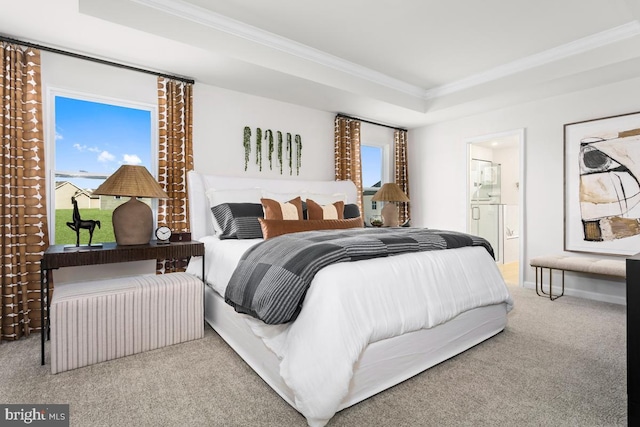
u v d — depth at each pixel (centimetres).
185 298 242
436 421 151
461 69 394
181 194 335
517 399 168
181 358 214
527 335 255
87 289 216
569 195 387
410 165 563
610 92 358
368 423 150
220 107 368
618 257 352
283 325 169
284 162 420
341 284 163
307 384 145
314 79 352
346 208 380
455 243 246
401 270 191
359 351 154
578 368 201
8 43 256
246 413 157
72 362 198
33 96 264
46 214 270
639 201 340
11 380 186
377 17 288
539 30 307
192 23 275
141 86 320
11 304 249
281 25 302
